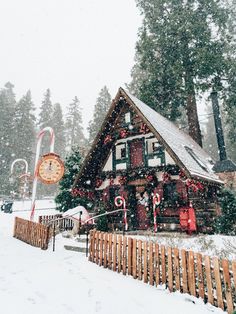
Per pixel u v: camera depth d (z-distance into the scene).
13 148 54.53
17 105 58.41
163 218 15.08
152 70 25.31
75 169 23.17
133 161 17.16
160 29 25.30
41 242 13.14
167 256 7.46
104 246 9.64
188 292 6.85
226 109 24.95
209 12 25.47
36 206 38.19
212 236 11.55
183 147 17.03
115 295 6.89
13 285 7.47
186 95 25.06
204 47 22.98
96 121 48.62
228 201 14.98
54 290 7.16
